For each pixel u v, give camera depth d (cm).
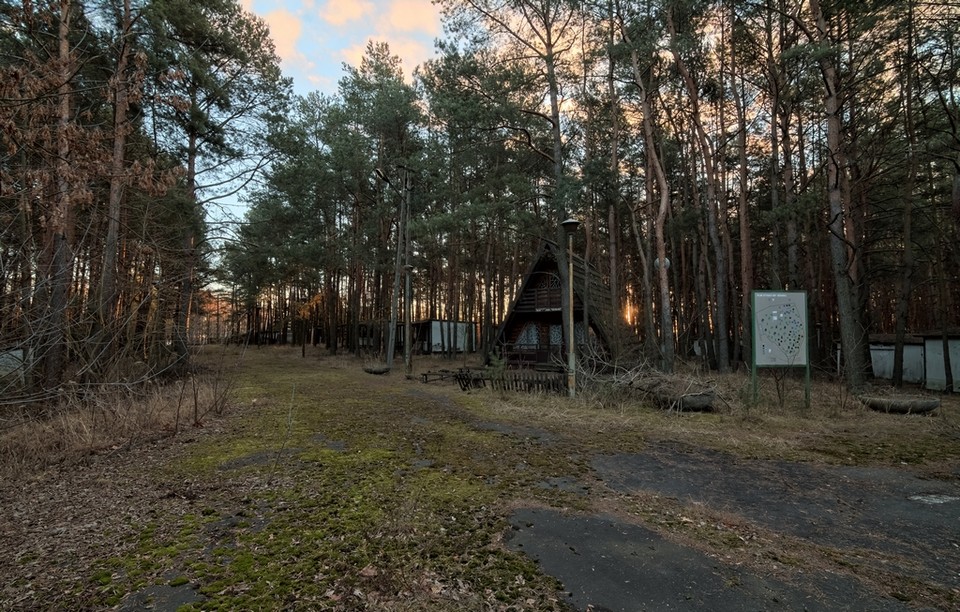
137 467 628
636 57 1499
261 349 4606
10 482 569
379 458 665
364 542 388
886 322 3459
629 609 289
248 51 1717
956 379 1555
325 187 2883
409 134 2775
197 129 1650
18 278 693
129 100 658
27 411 804
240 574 334
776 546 386
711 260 2911
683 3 1384
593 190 1705
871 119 1617
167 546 384
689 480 573
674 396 1069
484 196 1981
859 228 1803
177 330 1177
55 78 556
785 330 1084
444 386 1675
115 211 1024
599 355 1546
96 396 846
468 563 352
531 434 844
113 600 300
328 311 3916
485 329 2658
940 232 1716
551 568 344
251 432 846
